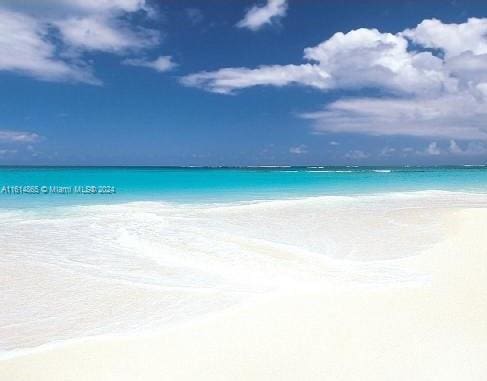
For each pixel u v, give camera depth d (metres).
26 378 4.75
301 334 5.64
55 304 7.40
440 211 17.33
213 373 4.75
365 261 9.88
